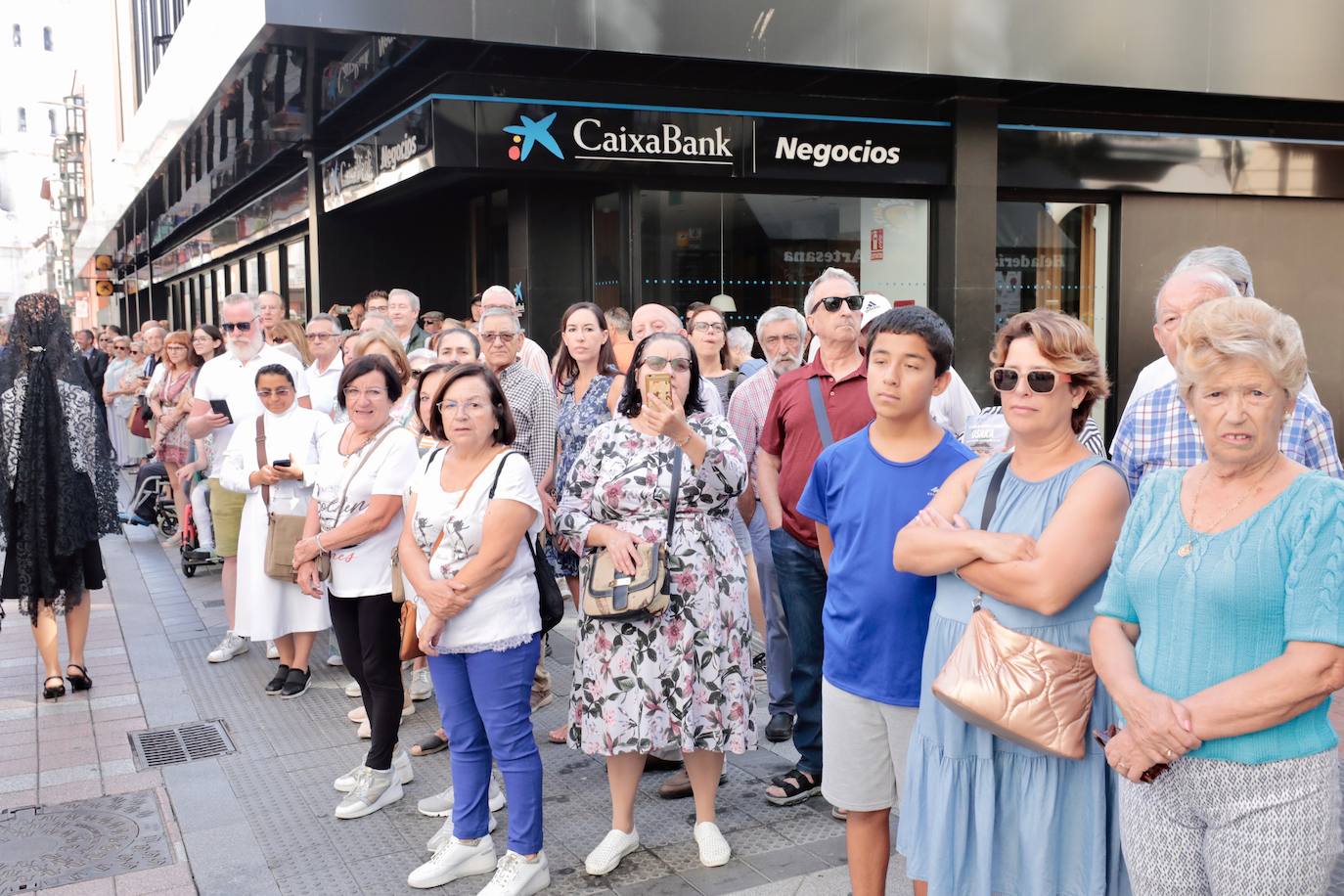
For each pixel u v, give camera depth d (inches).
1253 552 81.3
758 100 394.3
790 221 414.3
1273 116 464.1
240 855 155.5
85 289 1774.1
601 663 146.7
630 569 141.9
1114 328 459.8
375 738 169.6
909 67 372.2
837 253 420.5
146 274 1325.0
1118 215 455.2
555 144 366.9
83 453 227.6
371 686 169.6
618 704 145.3
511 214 404.8
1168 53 401.7
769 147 392.8
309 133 494.9
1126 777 86.8
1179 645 84.0
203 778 184.4
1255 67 412.8
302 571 175.6
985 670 97.0
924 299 432.1
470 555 140.7
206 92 422.3
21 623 288.5
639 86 381.1
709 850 148.5
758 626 221.9
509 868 139.8
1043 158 434.6
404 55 349.7
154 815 169.6
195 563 339.9
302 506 220.7
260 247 699.4
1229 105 442.3
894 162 410.0
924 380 116.6
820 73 376.8
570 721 151.5
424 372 174.6
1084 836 98.5
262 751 196.9
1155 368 162.7
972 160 416.5
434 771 185.5
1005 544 97.7
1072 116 441.4
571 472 153.9
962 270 419.5
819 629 165.6
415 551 145.1
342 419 248.8
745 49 352.2
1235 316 81.8
